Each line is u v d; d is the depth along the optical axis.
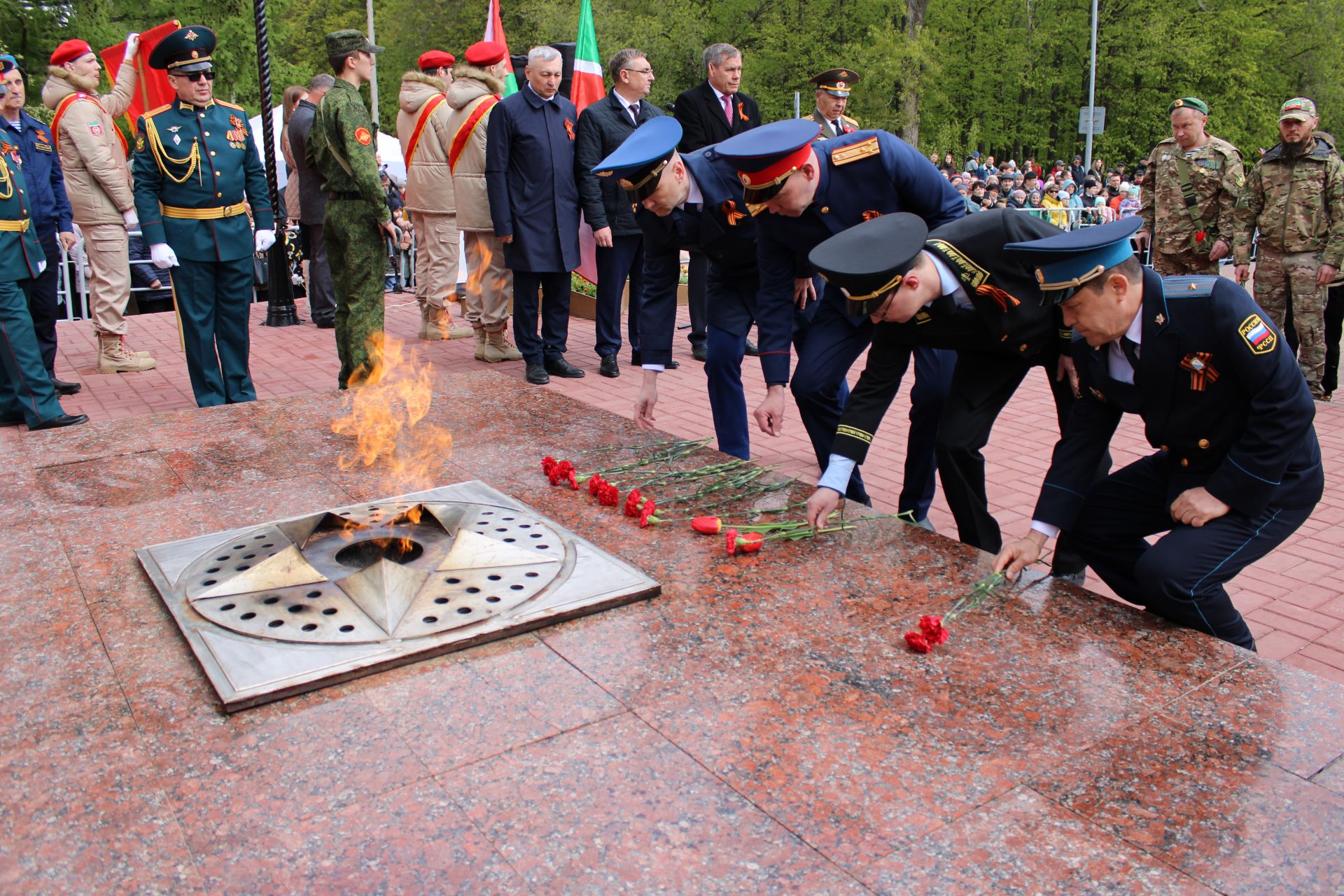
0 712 2.15
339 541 2.97
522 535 3.02
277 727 2.08
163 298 11.72
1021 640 2.43
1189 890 1.61
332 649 2.34
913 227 3.12
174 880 1.65
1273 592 4.27
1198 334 2.68
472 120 7.87
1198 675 2.27
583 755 1.97
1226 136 35.22
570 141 7.44
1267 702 2.15
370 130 6.48
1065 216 18.16
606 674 2.28
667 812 1.80
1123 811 1.80
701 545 3.01
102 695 2.20
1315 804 1.82
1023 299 3.22
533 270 7.41
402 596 2.56
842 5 32.84
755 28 33.50
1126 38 34.81
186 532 3.14
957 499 3.83
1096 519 3.22
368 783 1.90
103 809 1.83
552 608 2.53
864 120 31.78
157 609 2.60
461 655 2.36
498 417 4.41
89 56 7.75
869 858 1.68
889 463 5.89
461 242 9.54
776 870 1.66
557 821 1.79
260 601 2.58
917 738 2.03
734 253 4.57
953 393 3.78
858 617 2.54
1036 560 2.87
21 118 7.11
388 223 6.62
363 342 6.82
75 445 4.08
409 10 38.91
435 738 2.04
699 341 8.64
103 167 7.75
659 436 4.12
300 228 10.64
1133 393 2.85
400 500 3.33
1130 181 32.34
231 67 28.97
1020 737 2.03
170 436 4.20
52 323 7.37
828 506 3.12
